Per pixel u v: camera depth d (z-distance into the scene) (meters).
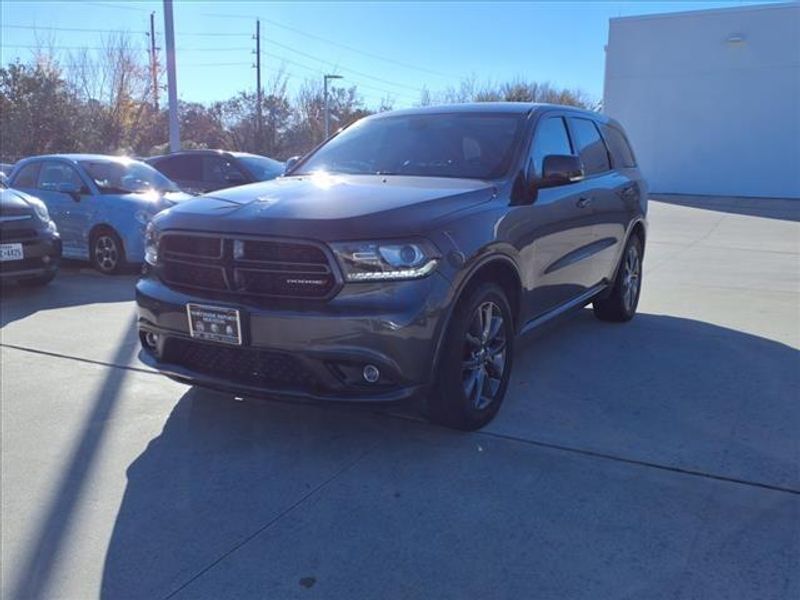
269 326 3.31
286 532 2.92
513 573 2.63
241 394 3.52
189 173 13.22
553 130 4.98
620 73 26.61
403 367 3.29
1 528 2.97
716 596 2.48
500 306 3.95
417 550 2.78
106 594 2.54
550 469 3.43
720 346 5.60
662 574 2.61
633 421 4.02
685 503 3.11
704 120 25.53
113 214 9.06
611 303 6.28
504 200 4.03
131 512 3.09
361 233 3.25
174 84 18.19
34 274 7.77
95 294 7.91
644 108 26.42
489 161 4.38
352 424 3.99
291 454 3.63
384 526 2.95
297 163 5.02
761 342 5.72
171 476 3.41
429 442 3.75
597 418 4.07
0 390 4.60
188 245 3.62
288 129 48.16
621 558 2.71
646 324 6.37
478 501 3.14
